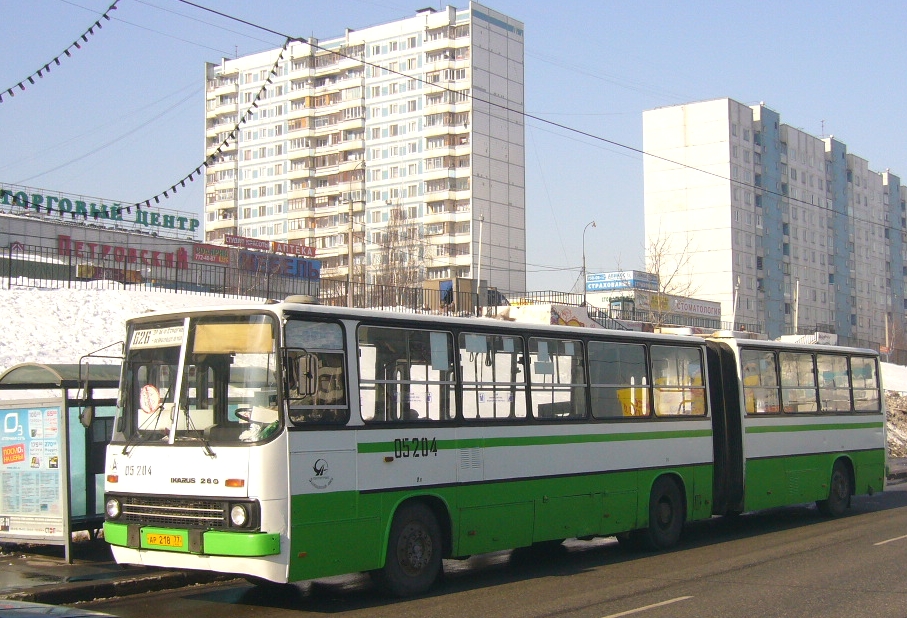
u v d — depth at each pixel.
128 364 10.30
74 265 35.91
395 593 10.30
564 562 13.14
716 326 77.69
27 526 11.91
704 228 85.00
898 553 13.15
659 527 14.10
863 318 105.12
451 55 98.44
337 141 105.12
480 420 11.43
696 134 85.94
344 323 10.09
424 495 10.62
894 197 114.44
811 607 9.64
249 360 9.55
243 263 59.75
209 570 9.27
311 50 106.25
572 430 12.66
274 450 9.19
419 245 92.06
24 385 12.06
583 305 40.16
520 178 102.81
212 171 112.44
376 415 10.26
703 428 15.05
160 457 9.68
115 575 10.81
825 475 17.61
